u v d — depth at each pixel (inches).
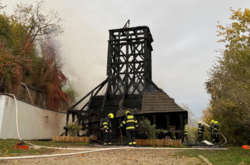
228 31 554.9
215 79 572.1
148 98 692.7
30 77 750.5
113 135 692.1
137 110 696.4
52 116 756.6
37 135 652.7
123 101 758.5
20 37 763.4
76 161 272.8
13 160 260.8
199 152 374.3
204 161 264.7
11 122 530.9
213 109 682.8
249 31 531.2
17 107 558.9
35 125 645.3
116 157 314.2
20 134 566.3
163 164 256.4
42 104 772.0
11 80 578.9
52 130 750.5
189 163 260.1
